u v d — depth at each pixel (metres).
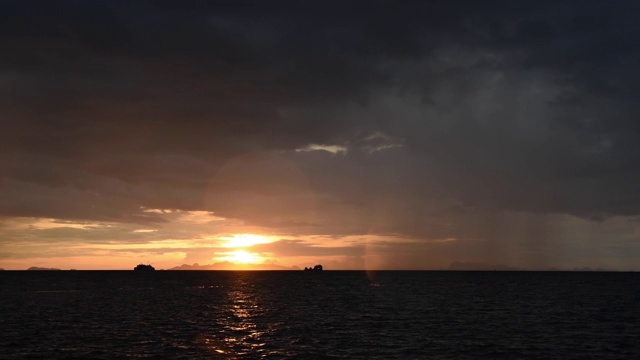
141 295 127.19
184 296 124.88
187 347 50.66
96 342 52.97
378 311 86.06
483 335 58.31
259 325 67.62
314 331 61.88
